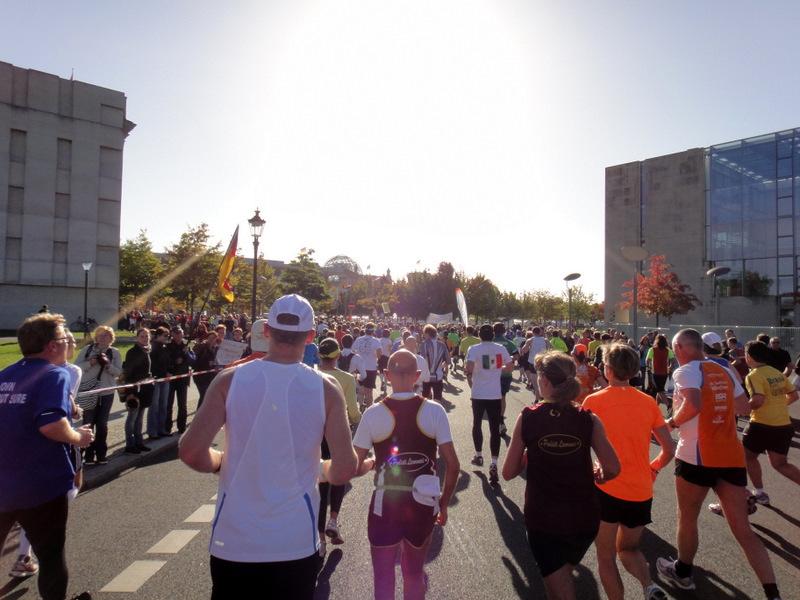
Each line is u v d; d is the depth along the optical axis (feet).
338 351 16.67
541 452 10.18
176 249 122.52
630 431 11.30
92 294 130.72
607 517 11.28
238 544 6.86
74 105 128.98
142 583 13.29
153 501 19.77
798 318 114.93
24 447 10.44
